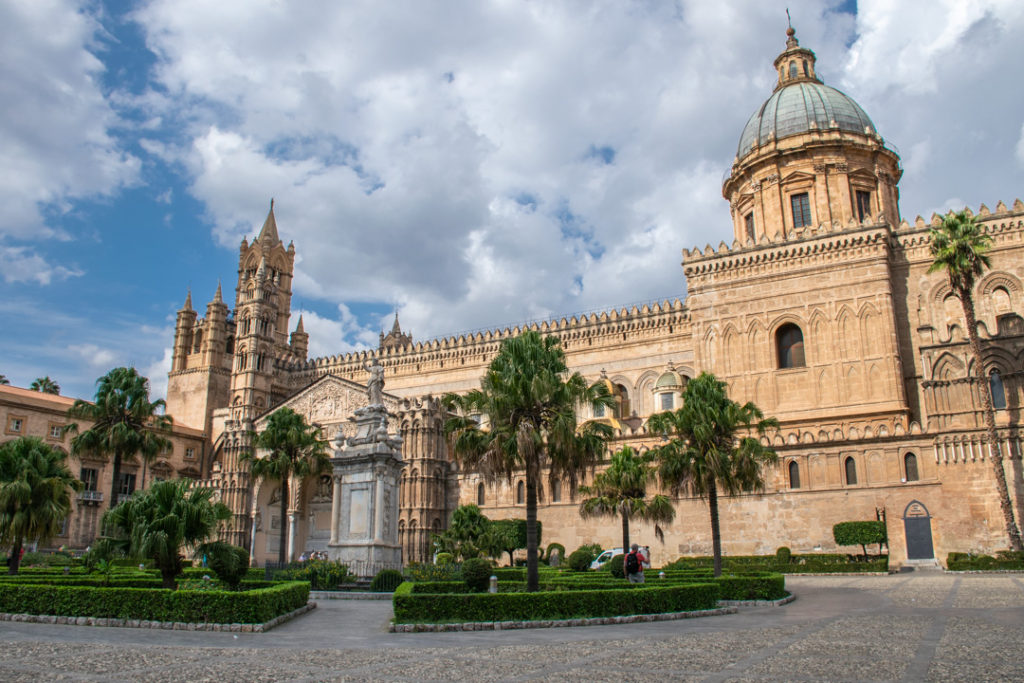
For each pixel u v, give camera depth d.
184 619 23.06
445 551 52.22
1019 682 12.98
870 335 68.06
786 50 91.44
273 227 117.06
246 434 85.94
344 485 41.00
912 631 20.34
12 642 18.86
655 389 75.56
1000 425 51.81
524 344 34.03
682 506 60.31
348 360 103.56
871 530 51.94
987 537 50.53
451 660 16.25
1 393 78.38
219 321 110.25
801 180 80.81
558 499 66.81
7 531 37.41
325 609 29.95
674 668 15.00
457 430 34.56
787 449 57.94
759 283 73.56
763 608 29.89
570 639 20.05
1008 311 66.12
